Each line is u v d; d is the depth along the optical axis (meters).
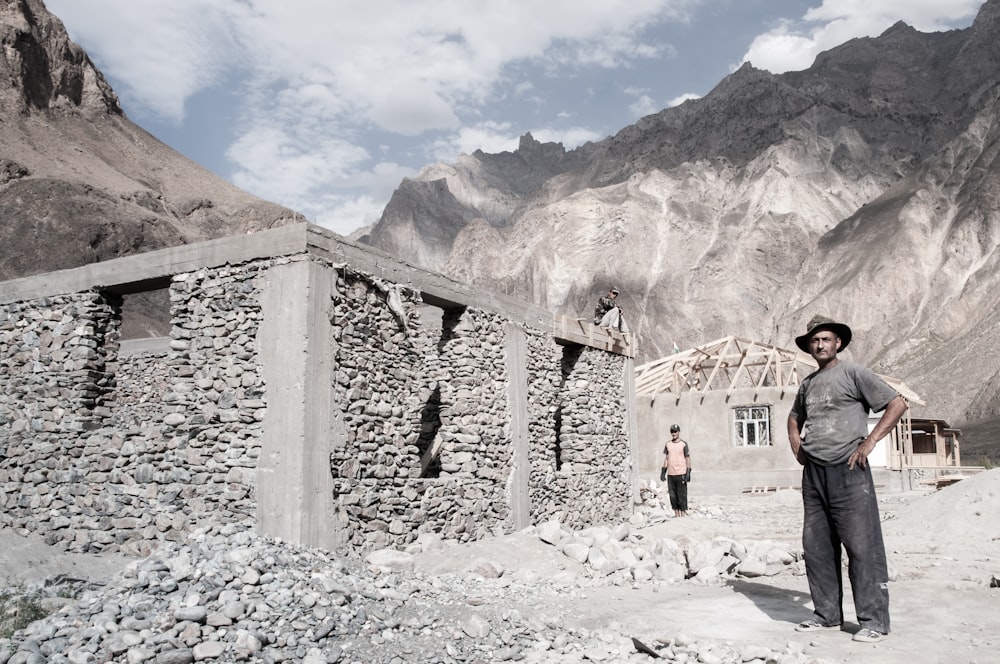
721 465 28.03
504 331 14.52
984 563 9.45
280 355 9.99
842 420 6.39
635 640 6.09
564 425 17.34
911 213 106.25
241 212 70.31
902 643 5.93
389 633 6.16
